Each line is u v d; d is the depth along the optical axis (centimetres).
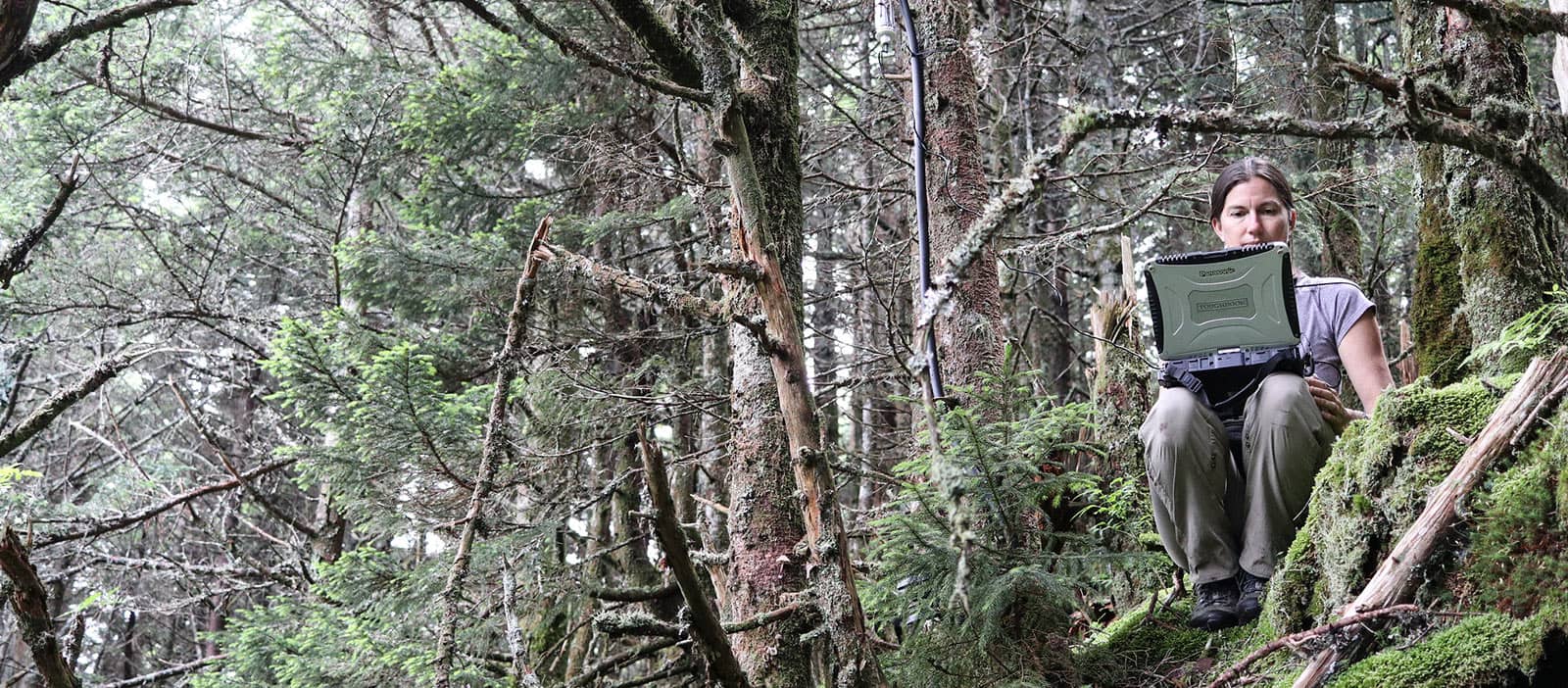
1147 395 500
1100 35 1039
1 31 322
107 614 1196
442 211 877
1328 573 323
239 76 1130
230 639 700
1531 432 290
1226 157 735
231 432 1264
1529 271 405
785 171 395
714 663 272
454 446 491
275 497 1243
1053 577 325
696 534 760
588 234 786
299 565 840
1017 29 927
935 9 516
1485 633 275
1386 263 896
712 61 331
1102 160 891
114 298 1019
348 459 527
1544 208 416
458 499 471
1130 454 481
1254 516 350
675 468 784
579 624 659
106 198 1106
